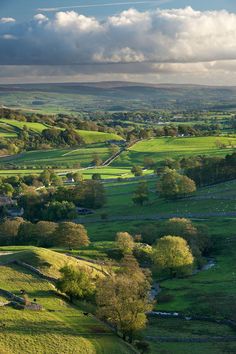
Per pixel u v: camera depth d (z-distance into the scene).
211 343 102.94
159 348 99.44
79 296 107.50
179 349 99.19
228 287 135.00
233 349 99.50
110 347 87.69
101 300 97.50
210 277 146.12
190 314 119.75
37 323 89.88
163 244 150.38
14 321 88.44
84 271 112.44
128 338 96.12
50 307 98.62
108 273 137.12
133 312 95.50
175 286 140.12
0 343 79.94
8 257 126.62
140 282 110.25
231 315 117.69
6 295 99.25
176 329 110.69
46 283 110.56
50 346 82.81
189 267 150.12
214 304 123.44
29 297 101.44
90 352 84.19
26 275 113.50
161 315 119.75
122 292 97.56
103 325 97.31
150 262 158.88
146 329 110.38
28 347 80.81
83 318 97.75
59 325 91.12
